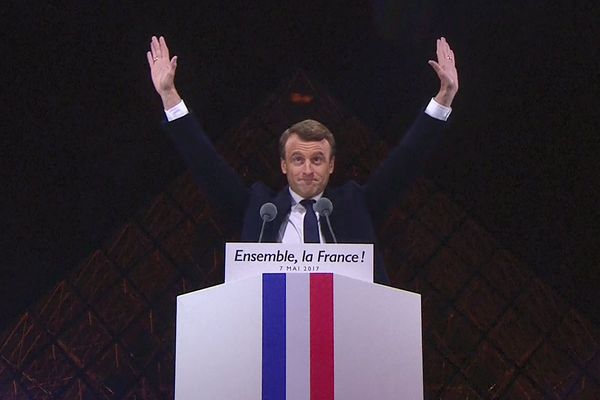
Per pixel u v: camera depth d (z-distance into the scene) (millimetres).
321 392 5906
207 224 12398
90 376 11812
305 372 5922
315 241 8992
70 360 11852
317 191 9258
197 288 12195
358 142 12695
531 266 12328
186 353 6219
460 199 12555
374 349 6117
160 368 11906
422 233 12461
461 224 12484
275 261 6520
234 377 5992
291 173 9273
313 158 9266
